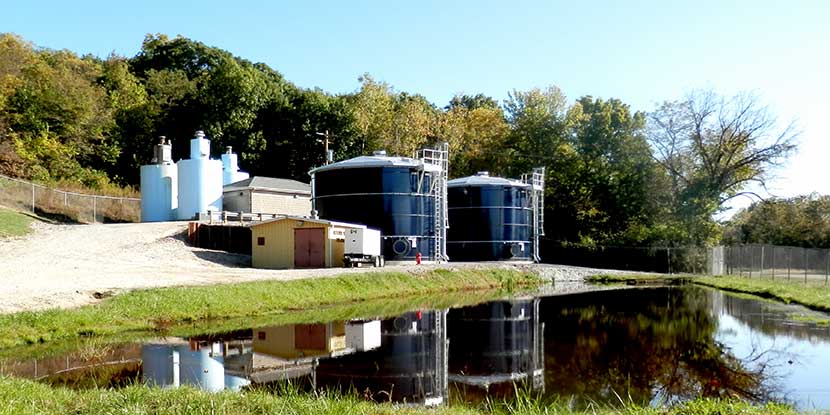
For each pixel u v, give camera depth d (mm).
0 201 42062
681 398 12055
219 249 41344
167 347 16750
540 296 33656
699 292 36250
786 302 29578
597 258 59000
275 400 9414
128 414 8328
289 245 38062
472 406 11195
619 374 14234
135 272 28328
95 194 54094
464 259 51781
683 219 60219
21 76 57656
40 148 53156
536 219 55188
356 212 43375
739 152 60000
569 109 71500
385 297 31125
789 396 12281
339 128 76750
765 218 70562
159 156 50500
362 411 9148
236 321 21797
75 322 18312
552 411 10500
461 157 77812
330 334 19453
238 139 74000
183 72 82000
